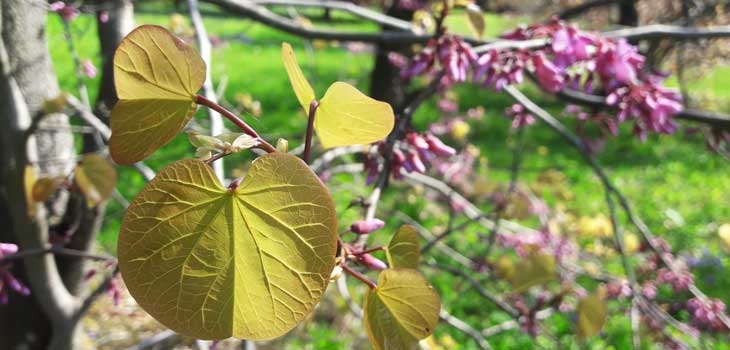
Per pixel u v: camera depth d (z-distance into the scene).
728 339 1.16
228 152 0.17
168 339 0.67
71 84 1.85
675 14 1.18
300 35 0.72
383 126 0.17
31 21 0.60
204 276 0.16
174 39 0.16
